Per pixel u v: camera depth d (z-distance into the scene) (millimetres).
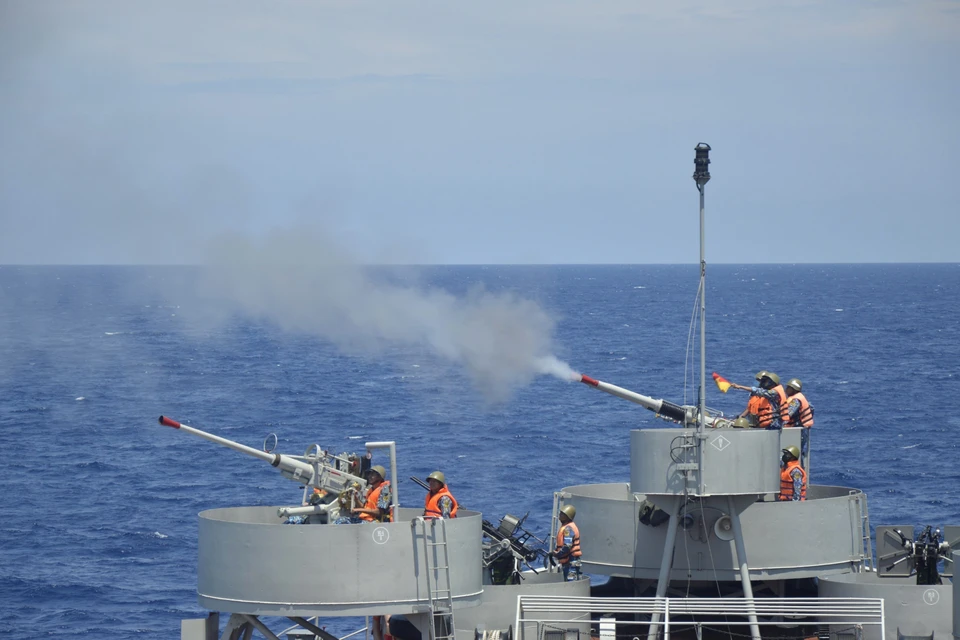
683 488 27844
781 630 30188
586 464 103125
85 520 86250
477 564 26938
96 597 67062
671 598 28750
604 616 30781
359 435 120812
